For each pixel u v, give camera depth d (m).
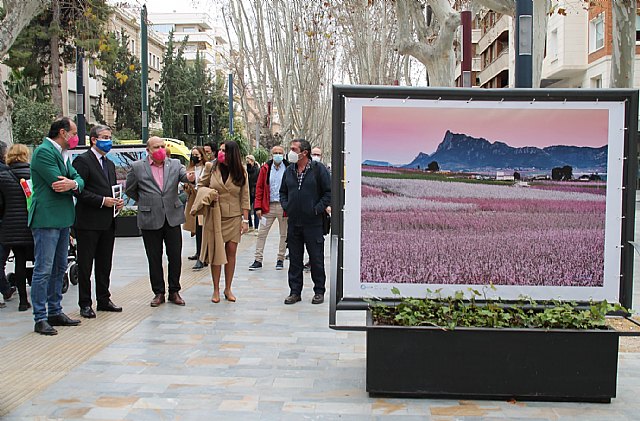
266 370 5.46
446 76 14.19
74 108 49.06
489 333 4.62
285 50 31.91
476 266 5.12
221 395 4.85
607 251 5.08
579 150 5.04
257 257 11.30
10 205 7.69
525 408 4.54
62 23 31.33
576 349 4.60
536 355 4.62
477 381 4.65
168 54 57.50
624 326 6.51
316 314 7.67
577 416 4.40
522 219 5.09
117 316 7.50
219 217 8.09
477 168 5.07
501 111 5.04
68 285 9.34
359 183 5.09
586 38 33.25
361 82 29.48
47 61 35.12
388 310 5.02
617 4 10.02
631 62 10.14
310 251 8.32
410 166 5.08
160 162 8.05
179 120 55.06
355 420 4.35
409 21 14.50
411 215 5.10
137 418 4.40
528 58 6.02
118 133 49.91
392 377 4.69
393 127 5.06
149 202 7.95
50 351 6.01
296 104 33.09
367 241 5.12
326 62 37.03
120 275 10.45
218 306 8.11
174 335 6.62
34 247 7.12
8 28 14.38
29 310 7.90
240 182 8.23
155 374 5.34
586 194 5.05
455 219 5.11
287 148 32.59
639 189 29.19
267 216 11.22
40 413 4.48
